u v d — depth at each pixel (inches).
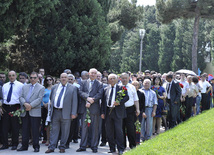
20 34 684.7
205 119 375.9
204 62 2058.3
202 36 1998.0
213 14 1157.1
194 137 269.6
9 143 329.4
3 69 683.4
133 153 238.7
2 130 302.2
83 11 711.7
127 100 281.1
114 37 1052.5
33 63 717.3
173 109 406.9
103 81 402.6
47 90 344.2
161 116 383.9
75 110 296.2
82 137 298.5
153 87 387.9
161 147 244.2
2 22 487.8
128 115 295.9
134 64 2432.3
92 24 715.4
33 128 289.3
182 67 2066.9
